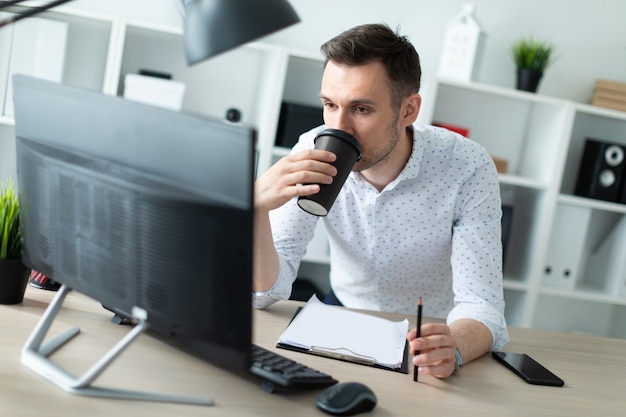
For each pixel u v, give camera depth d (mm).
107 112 958
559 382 1333
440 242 1853
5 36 2535
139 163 931
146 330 1247
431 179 1755
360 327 1419
